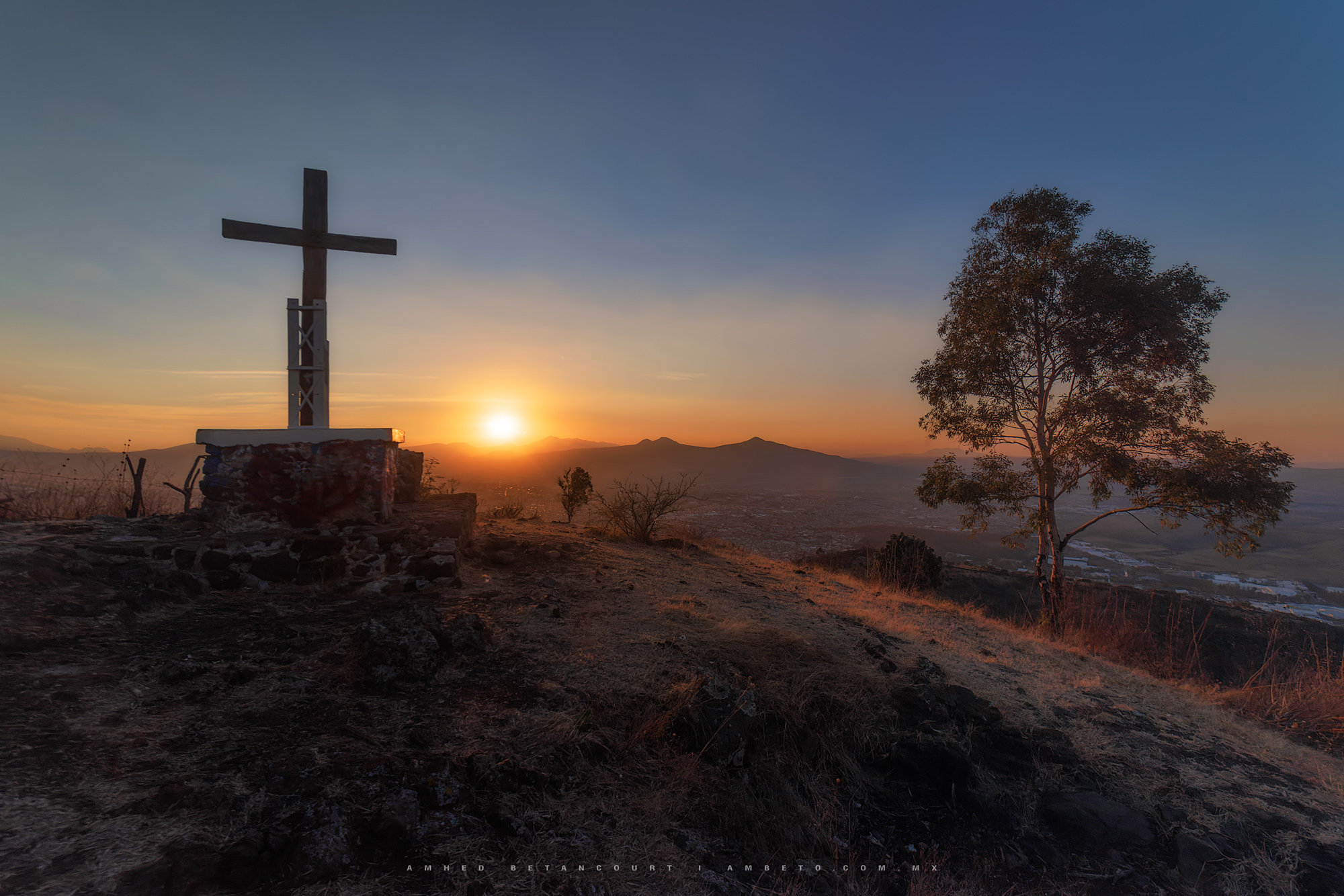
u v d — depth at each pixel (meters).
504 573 6.88
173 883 2.06
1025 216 13.84
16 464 8.27
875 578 14.01
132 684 3.32
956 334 14.89
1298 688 7.75
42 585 4.03
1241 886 3.66
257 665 3.77
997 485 13.98
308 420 6.37
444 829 2.71
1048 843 3.94
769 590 8.98
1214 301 12.79
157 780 2.59
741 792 3.68
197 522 5.64
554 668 4.47
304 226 6.43
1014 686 6.50
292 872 2.25
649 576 7.96
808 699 4.74
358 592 5.41
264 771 2.79
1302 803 4.79
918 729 4.86
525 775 3.17
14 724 2.72
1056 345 13.86
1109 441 13.51
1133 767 4.95
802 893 3.09
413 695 3.75
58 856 2.05
